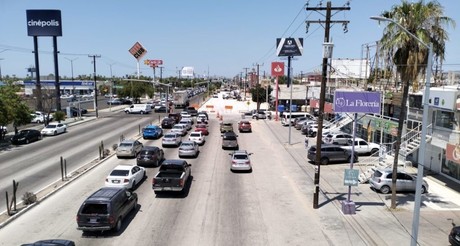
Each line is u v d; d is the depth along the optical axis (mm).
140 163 31984
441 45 20250
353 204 21297
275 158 37219
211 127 61938
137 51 154375
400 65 20703
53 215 20141
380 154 33375
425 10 19531
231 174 30047
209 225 19078
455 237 16531
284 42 99562
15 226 18578
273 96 111875
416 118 32062
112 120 69812
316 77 105438
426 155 32906
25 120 46000
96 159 34969
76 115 78125
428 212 21984
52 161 34031
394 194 22406
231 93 181000
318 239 17672
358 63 76250
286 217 20547
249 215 20688
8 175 28891
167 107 86000
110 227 17031
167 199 23250
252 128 62000
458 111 26578
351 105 25969
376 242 17453
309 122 55406
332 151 34562
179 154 36469
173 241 17047
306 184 27719
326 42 22203
